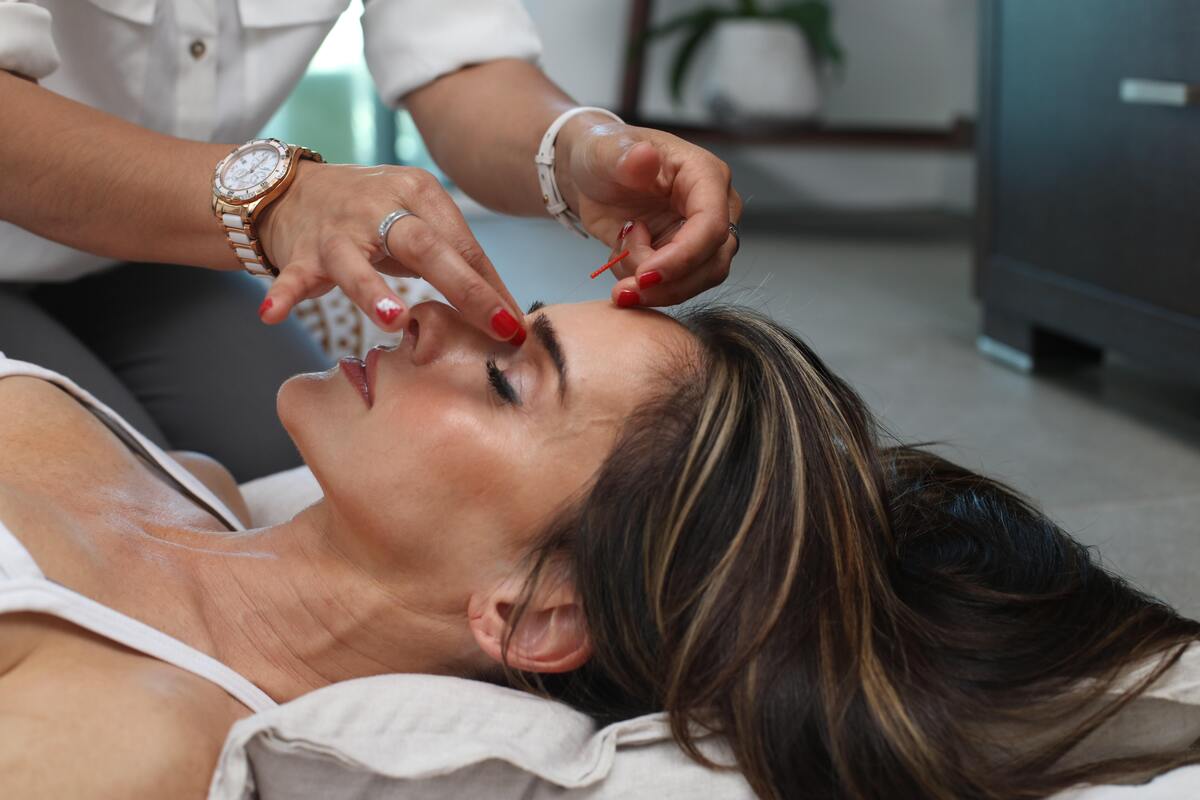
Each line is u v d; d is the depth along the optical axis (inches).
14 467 43.9
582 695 42.6
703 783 37.8
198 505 49.4
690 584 39.0
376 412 40.5
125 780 33.4
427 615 41.6
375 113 182.7
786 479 39.3
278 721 34.4
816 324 127.2
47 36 50.0
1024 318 109.4
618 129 47.4
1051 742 38.0
